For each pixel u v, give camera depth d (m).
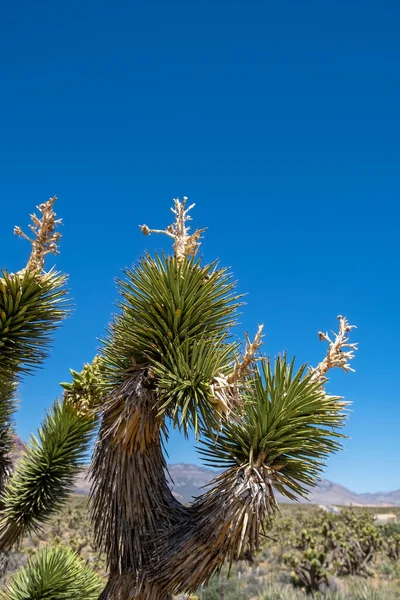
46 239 3.47
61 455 5.24
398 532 31.25
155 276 3.77
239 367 3.25
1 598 5.39
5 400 5.33
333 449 3.47
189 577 3.17
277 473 3.32
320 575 17.36
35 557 5.84
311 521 35.31
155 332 3.61
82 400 5.13
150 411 3.52
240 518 3.07
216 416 3.36
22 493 5.14
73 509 31.42
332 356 3.63
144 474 3.52
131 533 3.40
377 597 13.59
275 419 3.44
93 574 5.91
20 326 3.36
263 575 21.88
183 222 3.98
